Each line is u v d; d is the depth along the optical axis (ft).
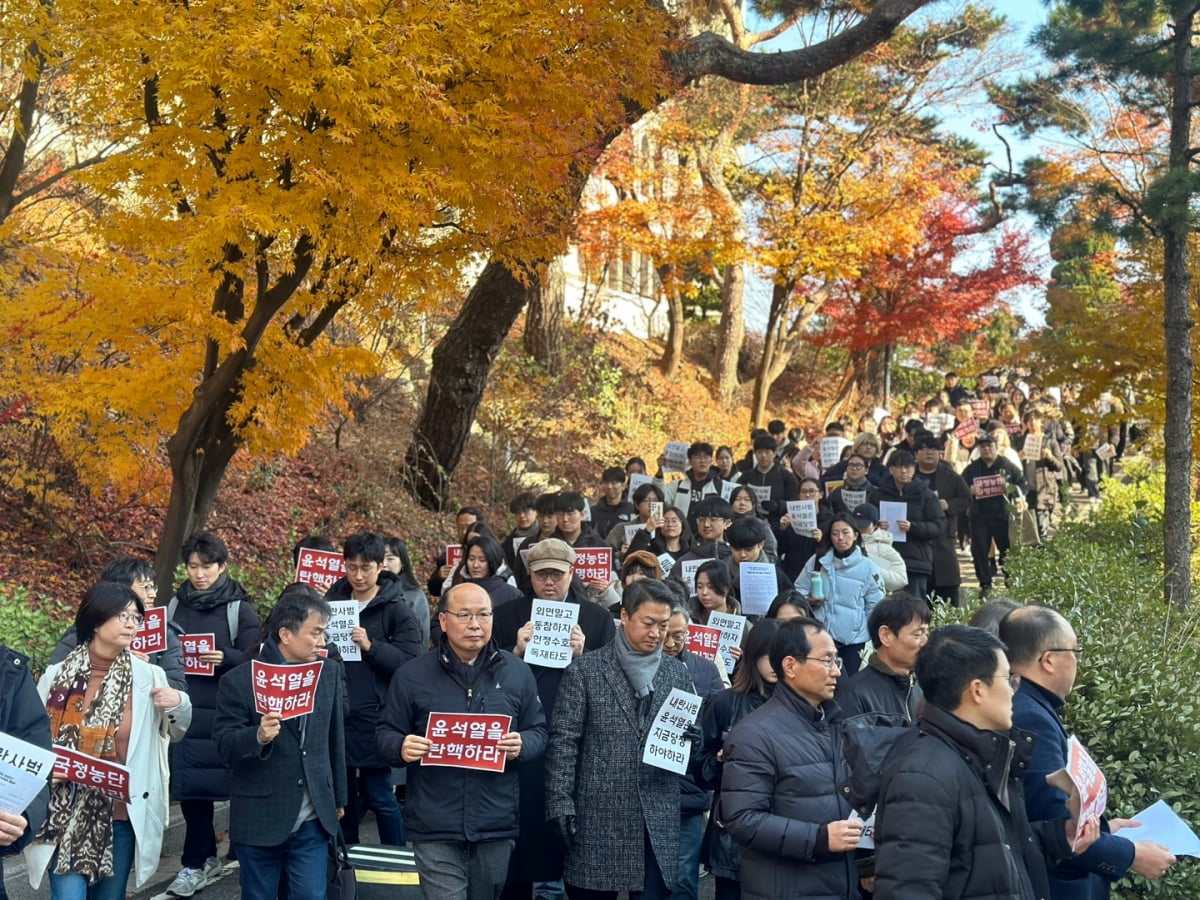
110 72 30.32
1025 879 12.46
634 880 18.80
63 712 18.61
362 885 20.24
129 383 31.22
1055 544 48.29
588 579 27.94
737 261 85.97
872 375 113.39
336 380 32.40
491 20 28.91
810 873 16.01
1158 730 21.79
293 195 27.86
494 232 30.58
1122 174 64.80
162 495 41.14
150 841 18.81
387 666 24.85
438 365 56.44
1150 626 31.50
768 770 16.39
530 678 19.65
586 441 73.10
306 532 48.83
